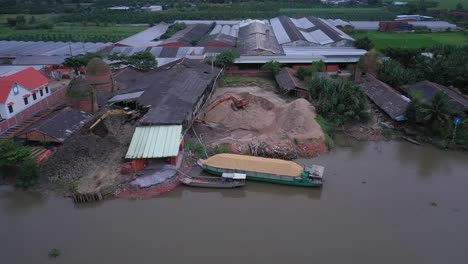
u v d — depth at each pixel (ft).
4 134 169.48
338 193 137.69
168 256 104.94
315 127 180.34
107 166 150.00
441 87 219.82
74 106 191.62
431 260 104.88
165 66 270.46
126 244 110.11
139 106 193.57
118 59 273.75
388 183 144.36
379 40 390.42
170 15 542.57
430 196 135.64
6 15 611.88
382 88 224.94
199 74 244.01
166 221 120.78
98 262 103.24
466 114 194.08
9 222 121.29
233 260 103.40
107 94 216.13
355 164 159.63
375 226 118.62
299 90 229.45
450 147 173.37
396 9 610.24
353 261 103.81
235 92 237.04
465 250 108.78
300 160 163.22
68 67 273.13
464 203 131.44
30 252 107.86
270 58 295.28
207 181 141.49
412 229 117.50
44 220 121.90
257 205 130.41
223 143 168.66
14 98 187.83
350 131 189.26
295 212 126.00
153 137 157.38
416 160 163.53
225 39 356.18
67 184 138.72
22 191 137.39
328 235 114.11
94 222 120.67
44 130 162.61
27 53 326.65
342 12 592.19
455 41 376.89
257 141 170.91
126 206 129.39
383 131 188.65
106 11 581.12
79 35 433.89
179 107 185.26
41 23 506.89
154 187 137.90
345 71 286.25
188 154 161.79
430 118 177.99
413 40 387.75
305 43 348.79
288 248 108.37
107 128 175.83
